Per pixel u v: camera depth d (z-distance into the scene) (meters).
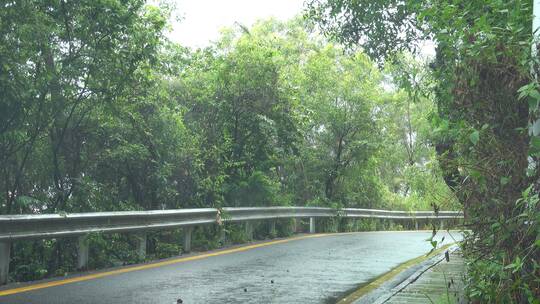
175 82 17.08
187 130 15.45
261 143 18.22
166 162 14.15
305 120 18.94
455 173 5.42
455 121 5.33
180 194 15.24
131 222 10.76
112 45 11.23
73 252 11.32
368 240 16.94
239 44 17.94
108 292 7.72
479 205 5.03
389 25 12.52
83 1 10.64
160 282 8.59
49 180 12.55
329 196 25.52
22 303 6.92
